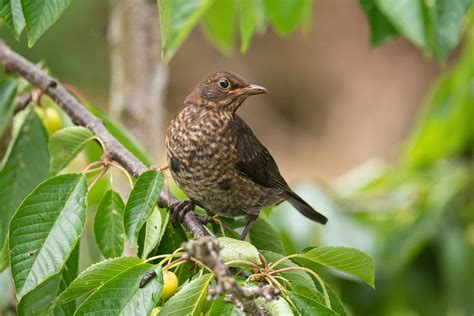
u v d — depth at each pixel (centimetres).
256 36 3092
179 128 951
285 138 3017
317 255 623
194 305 576
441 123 1274
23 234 620
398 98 2994
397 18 702
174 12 696
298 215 1100
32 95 847
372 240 1120
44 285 675
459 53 2925
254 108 3045
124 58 1135
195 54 3086
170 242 741
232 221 941
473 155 1307
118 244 693
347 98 3045
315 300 580
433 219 1135
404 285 1155
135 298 578
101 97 2638
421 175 1298
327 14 3131
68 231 626
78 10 2533
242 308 519
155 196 633
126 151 757
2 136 930
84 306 573
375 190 1293
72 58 2556
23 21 618
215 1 1049
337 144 2980
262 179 967
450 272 1133
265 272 591
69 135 739
